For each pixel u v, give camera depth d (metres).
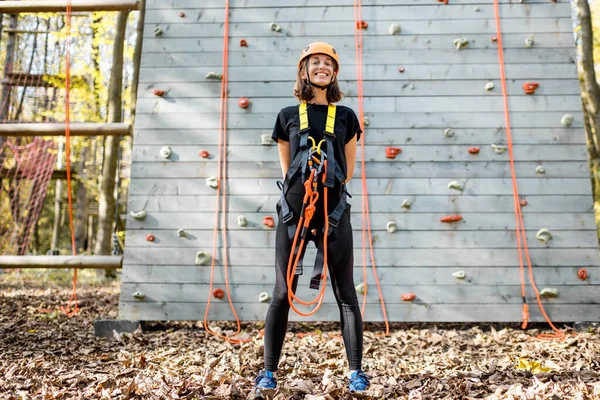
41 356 3.27
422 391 2.45
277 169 4.46
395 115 4.49
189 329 4.40
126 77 15.27
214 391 2.43
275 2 4.68
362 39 4.61
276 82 4.57
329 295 4.27
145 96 4.58
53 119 10.80
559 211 4.33
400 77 4.54
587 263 4.26
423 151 4.44
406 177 4.41
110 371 2.95
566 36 4.55
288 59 4.61
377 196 4.39
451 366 3.04
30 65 10.63
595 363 3.01
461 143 4.44
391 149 4.41
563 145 4.41
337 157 2.35
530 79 4.50
